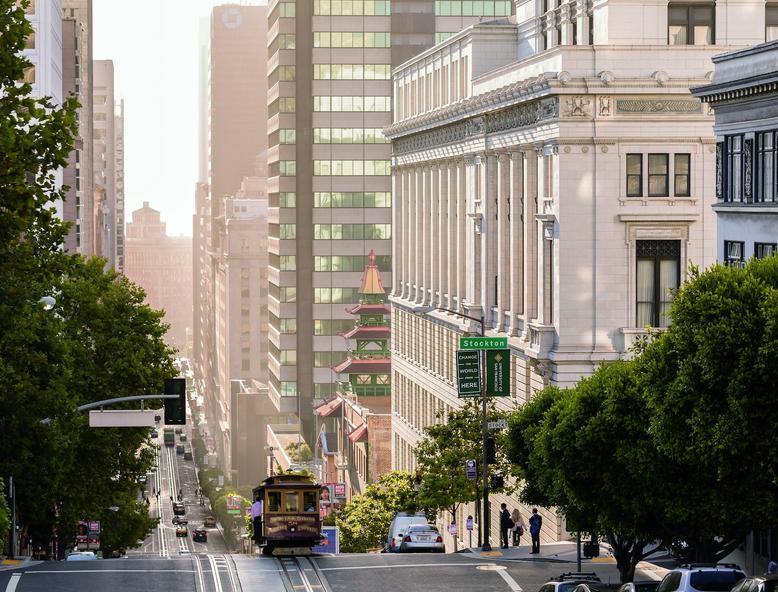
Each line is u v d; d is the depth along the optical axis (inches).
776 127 4726.9
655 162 6441.9
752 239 4886.8
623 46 6387.8
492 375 6235.2
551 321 6663.4
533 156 7027.6
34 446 5418.3
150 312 6692.9
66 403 5418.3
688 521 3789.4
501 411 6875.0
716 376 3420.3
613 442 3934.5
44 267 3639.3
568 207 6417.3
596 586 3718.0
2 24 3090.6
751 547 4731.8
